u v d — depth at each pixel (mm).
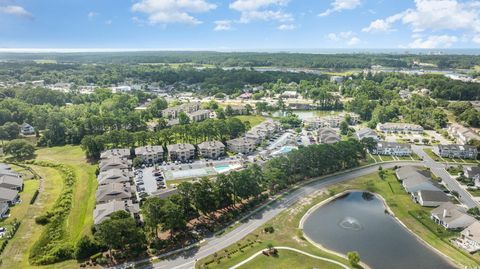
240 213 142375
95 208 135875
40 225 131875
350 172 189250
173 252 114250
